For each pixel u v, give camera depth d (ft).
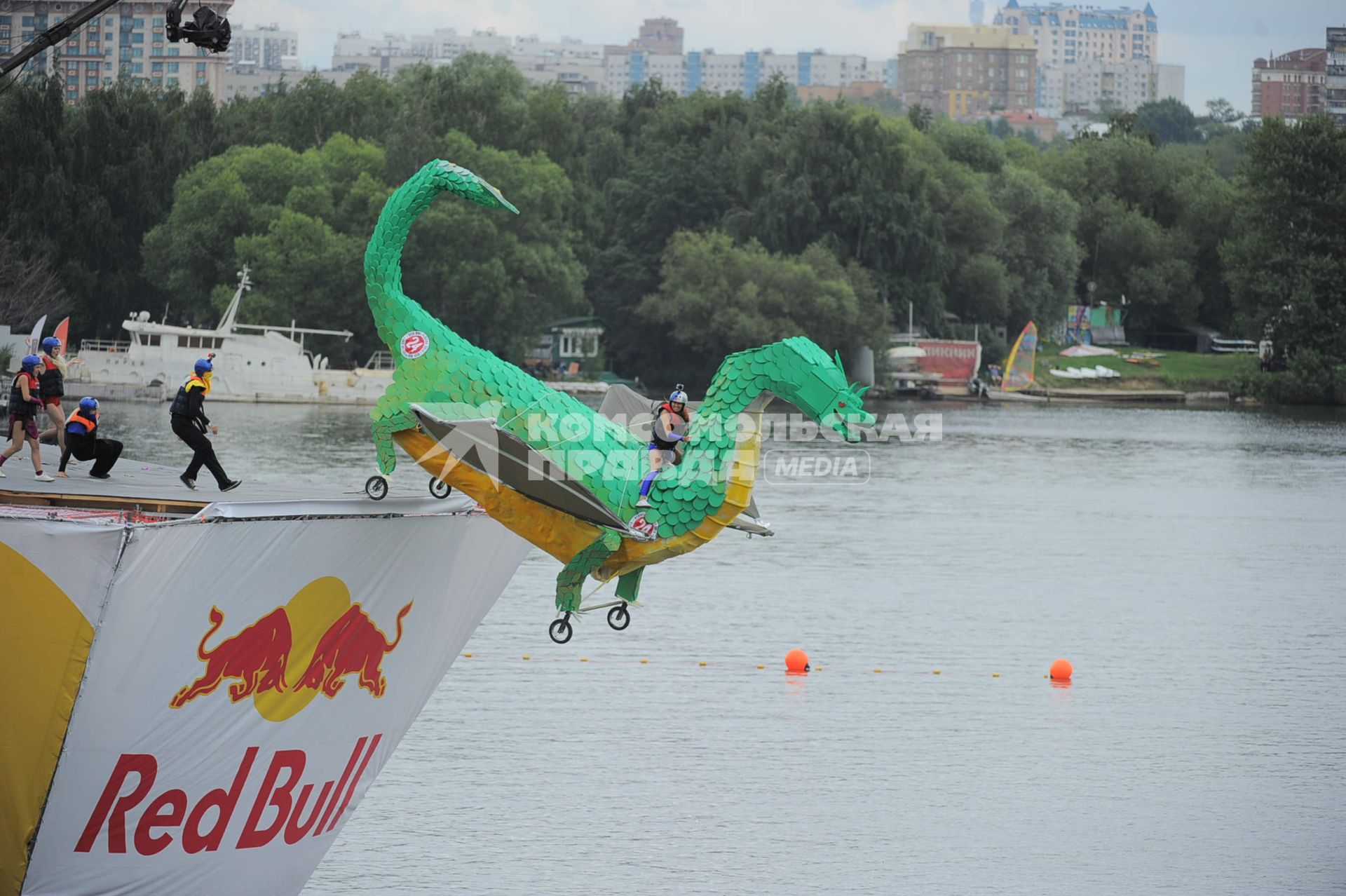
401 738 88.43
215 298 437.58
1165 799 115.65
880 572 203.10
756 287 479.82
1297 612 182.19
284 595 77.05
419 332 81.41
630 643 158.92
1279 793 117.19
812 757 123.13
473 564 87.15
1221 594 192.85
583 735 126.93
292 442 323.16
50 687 71.92
